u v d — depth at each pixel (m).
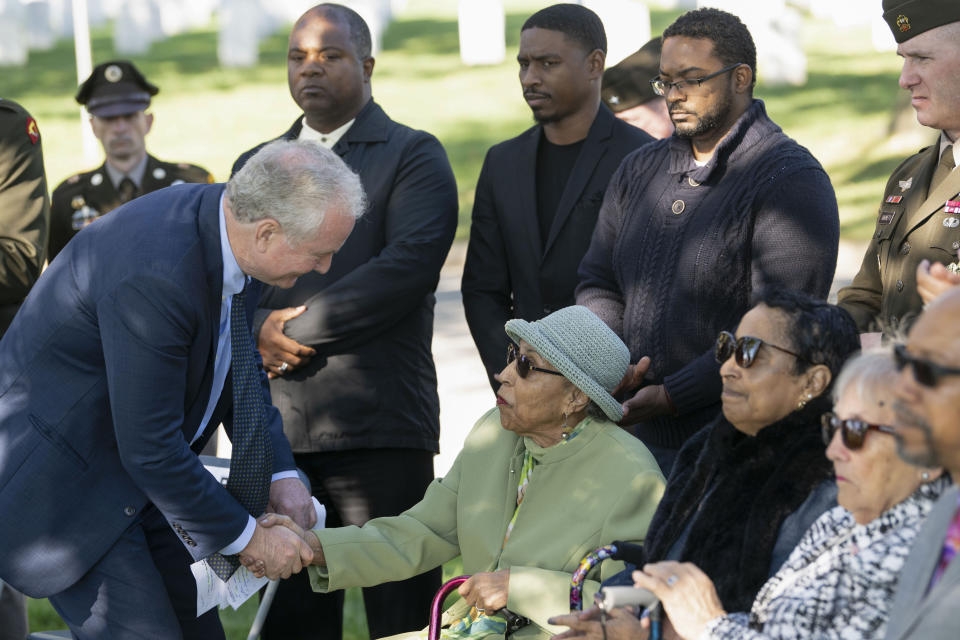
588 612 3.10
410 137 4.95
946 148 3.84
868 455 2.54
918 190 3.87
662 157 4.36
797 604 2.61
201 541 3.59
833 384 2.96
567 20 4.87
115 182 6.40
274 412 4.15
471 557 3.92
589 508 3.67
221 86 20.80
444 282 10.99
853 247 11.38
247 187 3.40
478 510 3.91
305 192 3.39
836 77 19.20
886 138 15.31
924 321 2.13
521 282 4.96
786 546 2.87
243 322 3.72
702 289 4.08
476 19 22.02
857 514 2.59
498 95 19.52
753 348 2.96
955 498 2.23
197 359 3.50
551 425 3.76
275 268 3.50
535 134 5.06
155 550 3.78
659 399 4.02
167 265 3.37
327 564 3.88
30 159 4.99
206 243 3.45
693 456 3.28
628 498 3.59
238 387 3.72
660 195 4.27
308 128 5.09
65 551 3.54
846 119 16.55
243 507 3.73
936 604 2.07
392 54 23.48
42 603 6.04
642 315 4.22
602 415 3.76
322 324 4.70
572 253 4.84
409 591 4.87
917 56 3.76
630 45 16.16
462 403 8.27
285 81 21.02
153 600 3.63
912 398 2.12
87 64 14.26
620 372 3.73
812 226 3.96
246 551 3.70
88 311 3.43
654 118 5.66
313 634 4.83
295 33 4.96
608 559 3.58
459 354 9.38
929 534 2.24
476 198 5.15
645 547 3.24
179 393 3.45
